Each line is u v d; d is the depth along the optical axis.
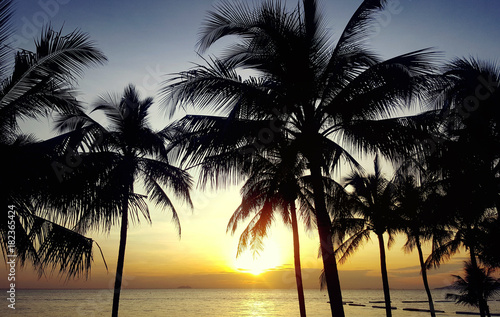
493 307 73.25
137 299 139.38
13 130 6.95
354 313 62.56
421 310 65.75
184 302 114.94
